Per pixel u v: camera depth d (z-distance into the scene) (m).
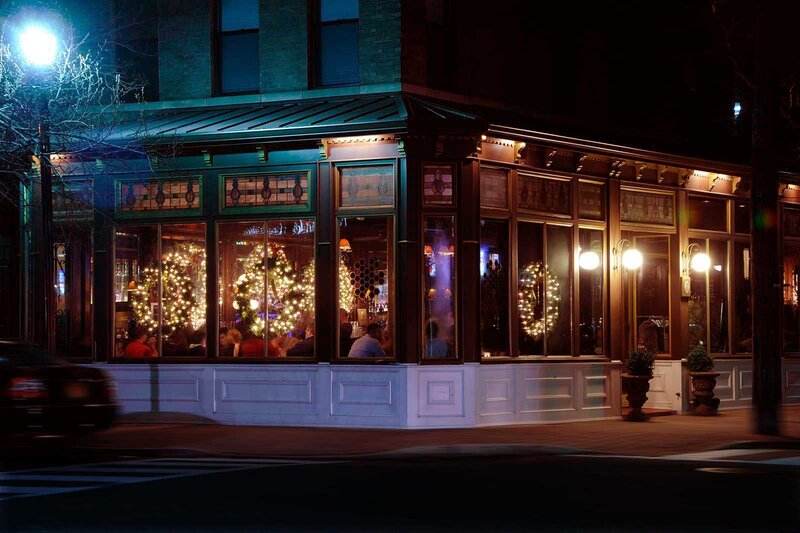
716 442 16.88
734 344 24.88
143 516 9.88
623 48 24.62
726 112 26.19
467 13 21.36
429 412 19.16
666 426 19.89
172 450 16.05
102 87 21.88
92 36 22.39
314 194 19.80
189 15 21.98
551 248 21.02
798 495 10.90
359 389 19.38
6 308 25.20
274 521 9.52
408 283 19.09
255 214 20.17
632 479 12.23
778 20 18.41
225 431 18.80
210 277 20.45
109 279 21.08
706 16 25.09
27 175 21.33
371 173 19.50
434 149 19.20
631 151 21.80
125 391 20.80
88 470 13.70
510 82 22.12
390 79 20.39
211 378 20.31
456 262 19.42
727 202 24.94
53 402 14.83
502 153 20.08
